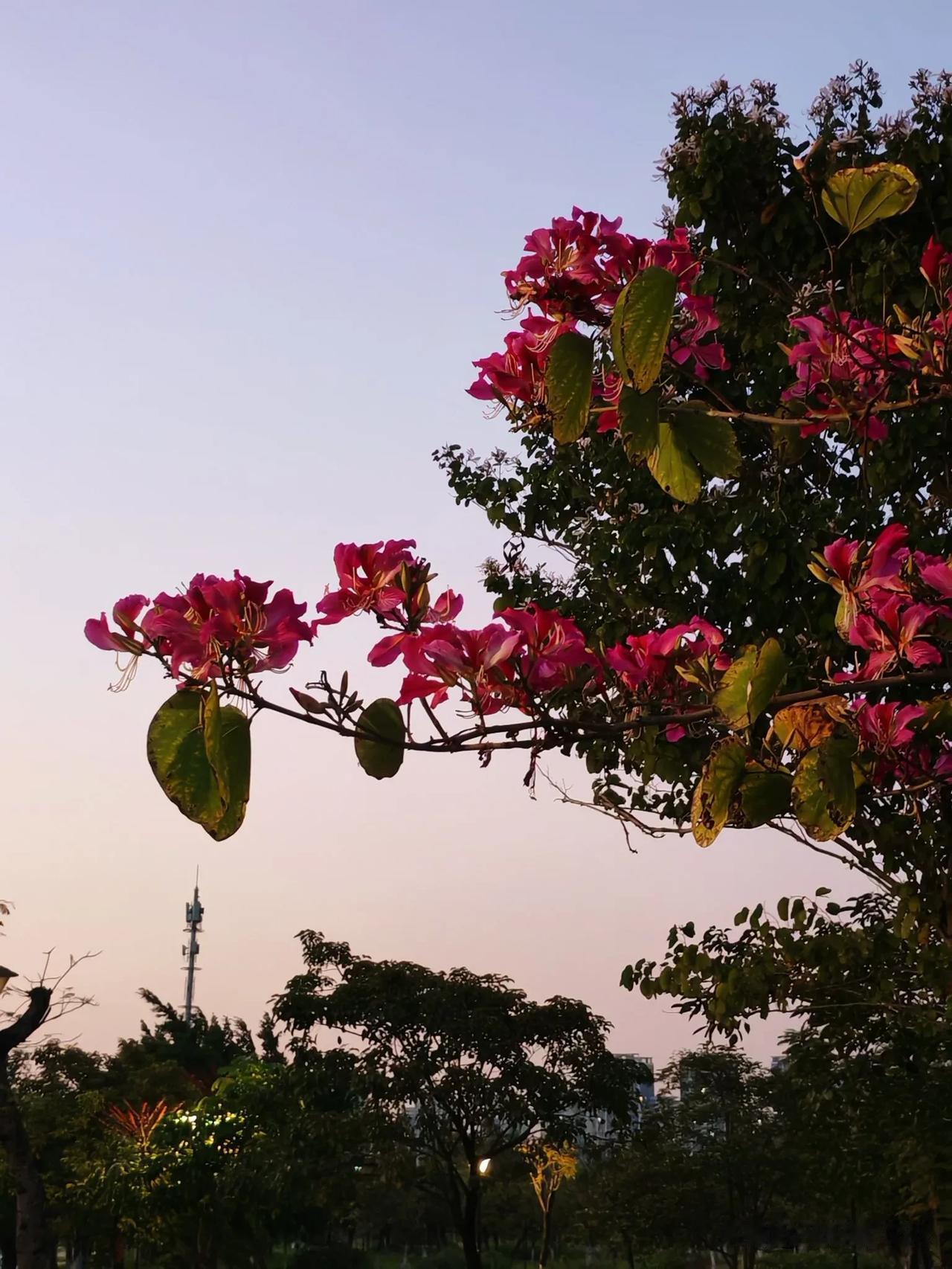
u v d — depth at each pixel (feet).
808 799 7.46
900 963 17.90
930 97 16.48
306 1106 74.43
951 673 7.18
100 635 6.34
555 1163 92.89
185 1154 74.79
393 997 75.41
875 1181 38.45
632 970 19.36
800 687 15.38
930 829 12.98
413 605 7.09
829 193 7.23
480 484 22.56
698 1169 97.96
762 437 11.33
